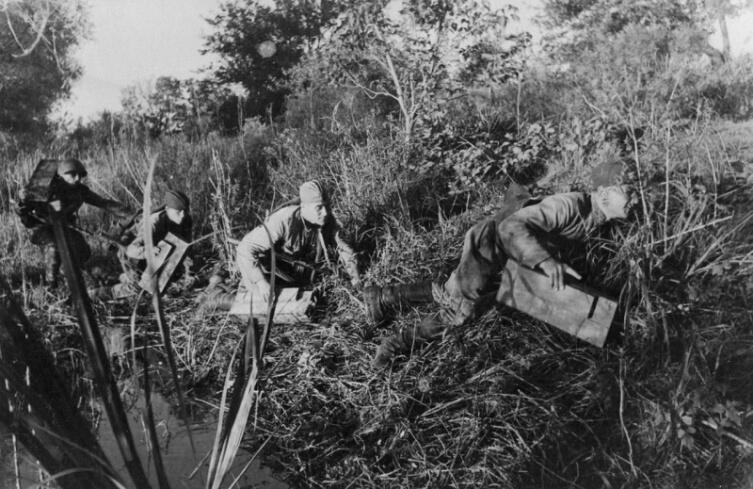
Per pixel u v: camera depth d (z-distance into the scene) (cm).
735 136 603
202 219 702
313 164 732
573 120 666
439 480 343
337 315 510
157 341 519
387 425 382
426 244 563
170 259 558
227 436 221
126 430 188
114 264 674
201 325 532
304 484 356
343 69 813
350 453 371
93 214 752
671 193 500
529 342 430
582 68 801
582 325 379
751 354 383
